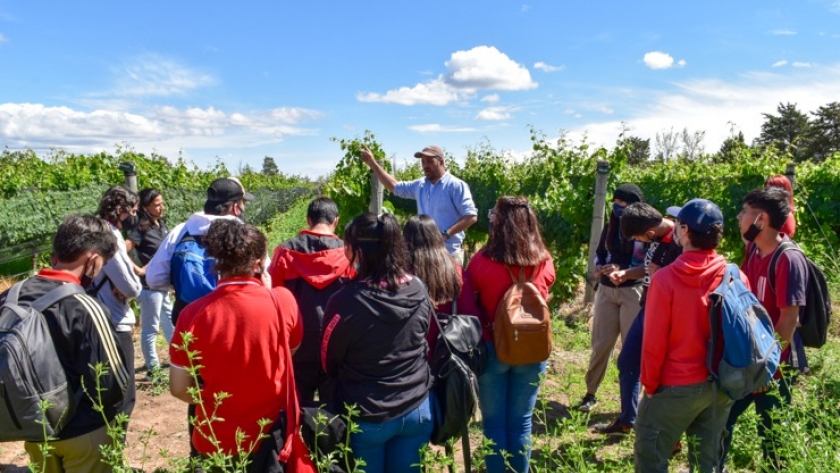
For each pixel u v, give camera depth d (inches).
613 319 173.8
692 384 103.8
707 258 103.1
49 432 88.1
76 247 96.4
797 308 116.5
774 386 113.2
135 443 160.9
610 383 205.9
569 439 159.5
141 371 217.9
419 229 117.6
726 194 339.3
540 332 116.9
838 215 369.4
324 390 114.5
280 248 123.3
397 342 98.5
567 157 352.8
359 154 324.5
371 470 101.8
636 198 167.6
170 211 508.4
